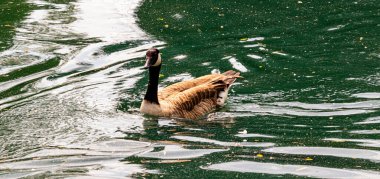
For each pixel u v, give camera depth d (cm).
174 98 1798
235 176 1366
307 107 1766
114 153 1514
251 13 2656
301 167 1405
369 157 1448
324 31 2408
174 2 2834
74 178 1377
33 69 2114
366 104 1766
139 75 2062
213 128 1667
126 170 1414
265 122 1681
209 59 2159
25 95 1905
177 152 1509
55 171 1418
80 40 2377
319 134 1584
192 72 2056
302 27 2458
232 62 2123
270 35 2373
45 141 1594
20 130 1662
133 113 1781
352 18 2547
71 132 1647
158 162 1454
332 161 1433
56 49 2291
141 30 2473
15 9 2750
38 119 1733
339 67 2050
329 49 2219
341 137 1561
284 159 1449
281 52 2202
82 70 2106
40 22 2577
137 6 2781
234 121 1705
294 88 1898
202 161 1452
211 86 1853
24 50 2280
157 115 1761
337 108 1748
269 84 1939
